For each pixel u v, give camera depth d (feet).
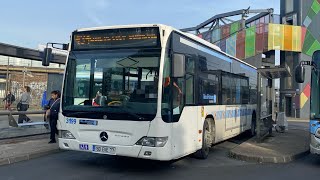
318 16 132.77
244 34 131.54
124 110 25.54
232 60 43.42
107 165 29.91
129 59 26.25
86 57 27.55
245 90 49.73
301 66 32.68
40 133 45.57
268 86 54.90
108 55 26.91
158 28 25.96
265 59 135.13
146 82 25.49
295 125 89.86
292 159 35.32
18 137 42.60
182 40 28.45
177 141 26.73
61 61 50.83
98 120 26.18
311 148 31.76
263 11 132.77
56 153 35.35
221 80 38.63
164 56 25.66
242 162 33.68
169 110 25.66
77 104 27.20
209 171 29.01
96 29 27.58
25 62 118.93
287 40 128.16
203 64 33.06
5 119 41.29
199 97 31.65
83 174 26.55
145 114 25.07
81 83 27.35
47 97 57.11
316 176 28.19
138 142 25.14
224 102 39.58
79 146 26.81
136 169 28.76
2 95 111.65
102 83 26.71
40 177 25.48
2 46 43.62
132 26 26.58
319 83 31.78
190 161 33.06
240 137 53.47
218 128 37.22
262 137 48.93
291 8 136.05
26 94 52.60
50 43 39.06
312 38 131.95
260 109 46.88
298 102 132.46
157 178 25.86
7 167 28.78
